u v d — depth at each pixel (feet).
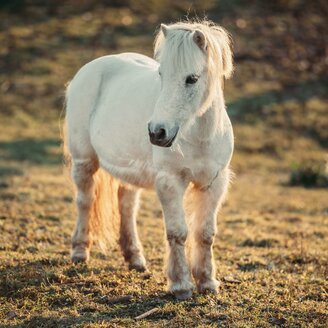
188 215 32.12
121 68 36.04
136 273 35.04
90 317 29.04
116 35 128.36
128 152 32.45
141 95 31.91
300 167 78.48
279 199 65.36
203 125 28.73
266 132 98.78
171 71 26.78
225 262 39.55
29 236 43.86
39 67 117.19
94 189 37.04
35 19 135.03
